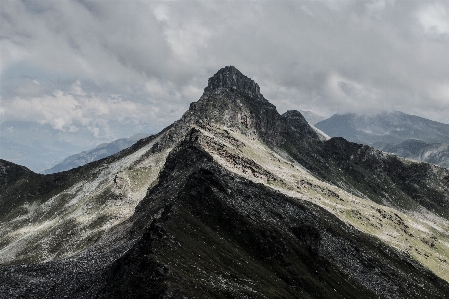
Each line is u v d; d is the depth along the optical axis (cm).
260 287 7794
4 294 6700
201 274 6769
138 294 5694
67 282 7369
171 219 8900
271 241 10544
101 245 12206
